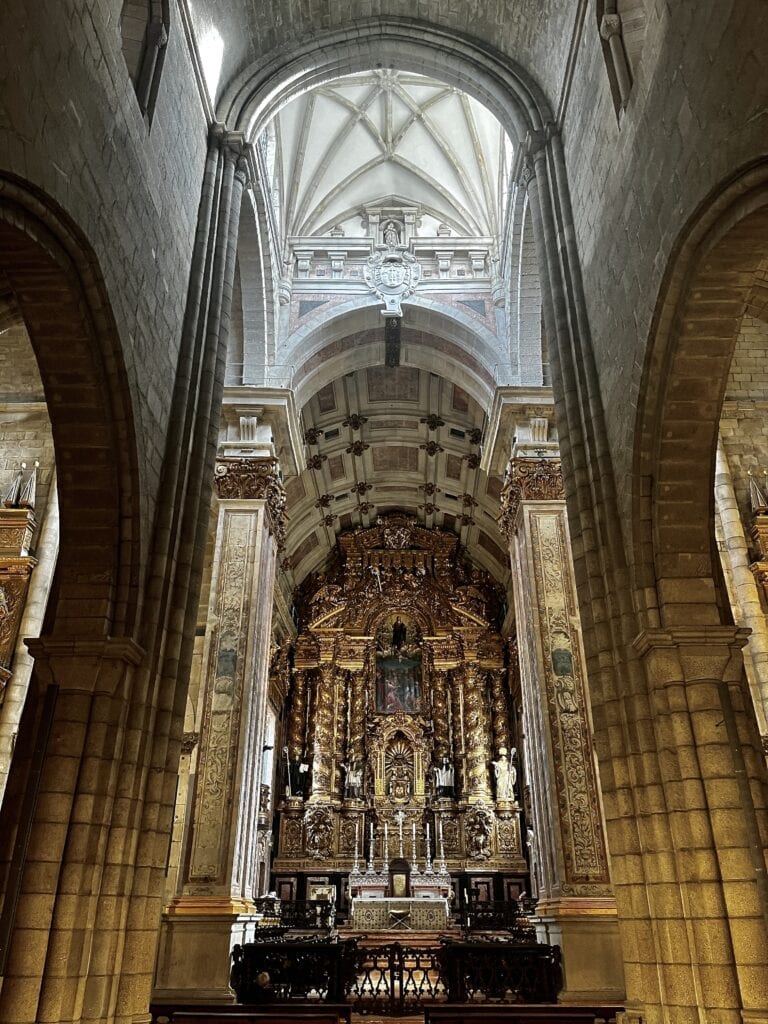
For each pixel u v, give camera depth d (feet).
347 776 90.63
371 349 67.51
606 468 31.04
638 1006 24.93
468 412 79.56
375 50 45.03
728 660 26.03
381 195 66.39
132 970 24.97
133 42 30.27
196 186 37.19
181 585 30.14
